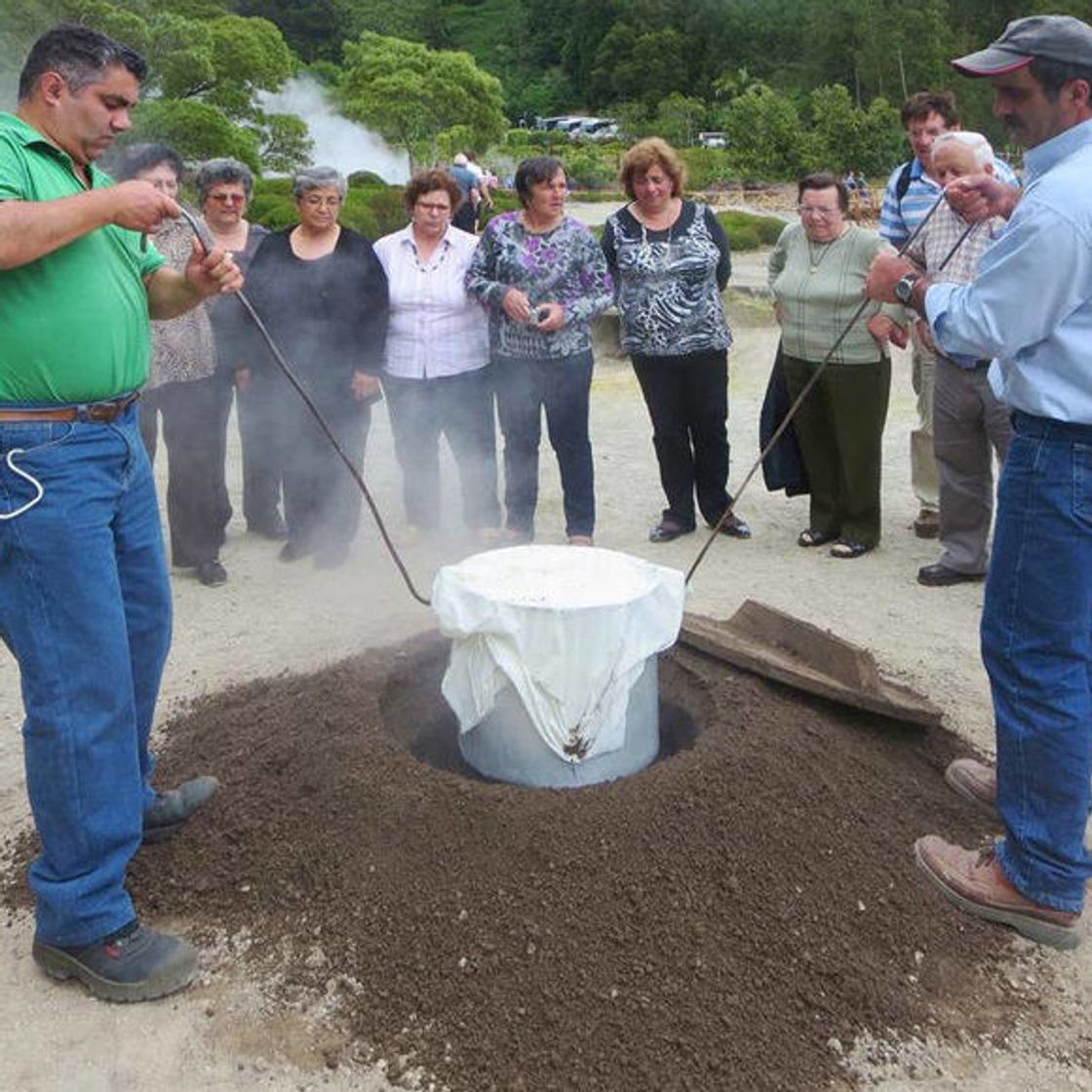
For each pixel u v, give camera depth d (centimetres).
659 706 381
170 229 523
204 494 549
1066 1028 272
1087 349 258
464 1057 257
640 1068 254
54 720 262
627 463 788
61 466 258
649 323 576
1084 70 259
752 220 2072
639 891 285
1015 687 284
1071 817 288
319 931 289
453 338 571
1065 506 266
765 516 661
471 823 298
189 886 311
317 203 538
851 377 561
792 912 289
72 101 260
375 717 349
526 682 313
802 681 363
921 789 352
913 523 643
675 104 5041
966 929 299
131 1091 252
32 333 251
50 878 273
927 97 538
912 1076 257
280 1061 259
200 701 423
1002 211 344
